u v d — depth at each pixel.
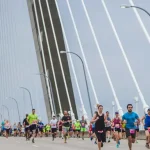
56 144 27.30
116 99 51.56
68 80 71.19
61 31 73.19
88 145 25.86
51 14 74.25
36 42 77.38
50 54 73.12
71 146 24.55
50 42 73.44
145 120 21.73
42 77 75.12
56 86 71.50
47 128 55.03
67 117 29.80
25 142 30.94
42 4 75.50
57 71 72.38
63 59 72.31
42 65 75.81
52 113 72.69
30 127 29.62
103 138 16.91
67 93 69.44
